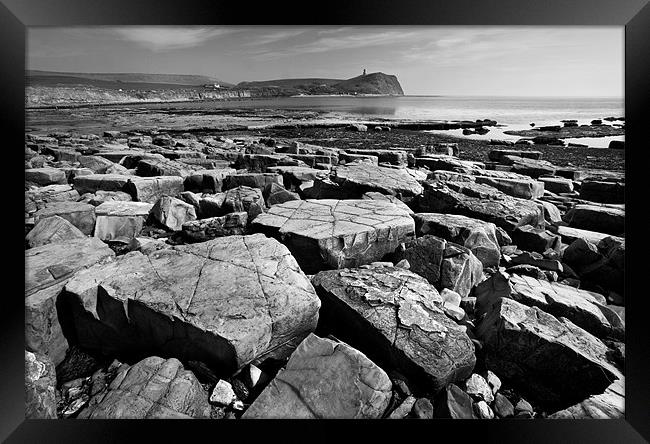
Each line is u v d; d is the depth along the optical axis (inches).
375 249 148.6
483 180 262.2
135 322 99.8
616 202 259.0
